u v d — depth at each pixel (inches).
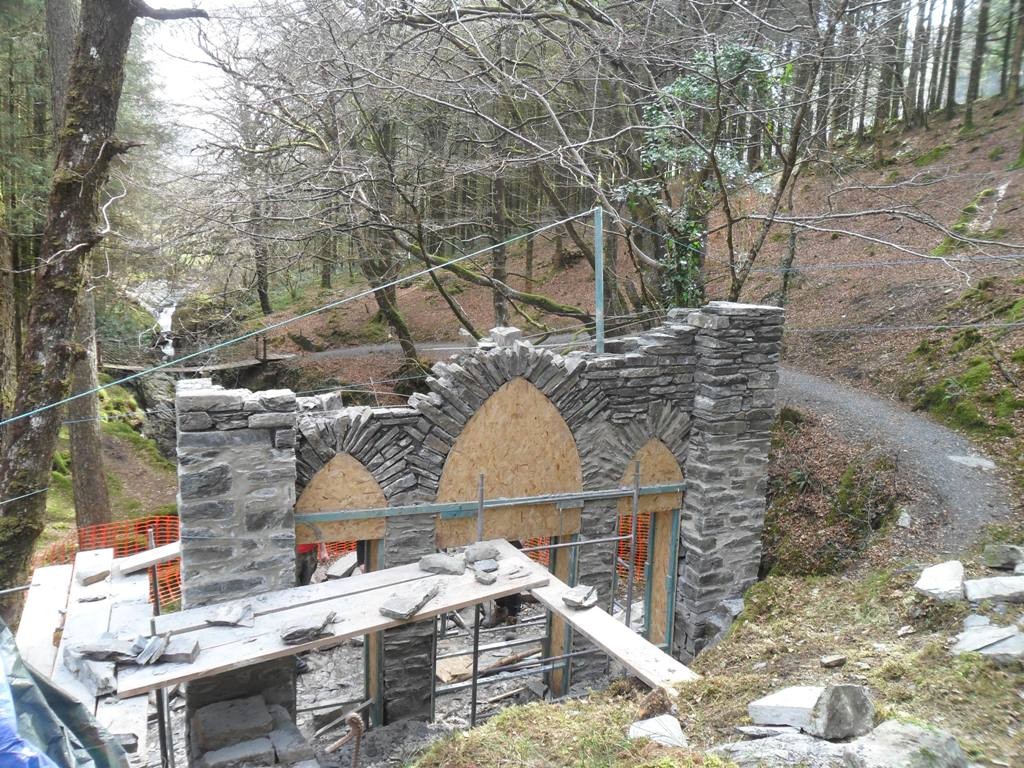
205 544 293.3
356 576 307.4
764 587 393.7
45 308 362.3
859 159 1001.5
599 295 390.6
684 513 408.2
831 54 548.1
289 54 552.7
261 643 257.1
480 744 202.7
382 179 586.2
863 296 738.8
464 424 348.8
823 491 454.3
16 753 130.4
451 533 358.3
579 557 385.4
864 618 319.9
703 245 585.0
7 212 634.8
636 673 248.7
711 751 181.9
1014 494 399.5
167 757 287.0
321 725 384.5
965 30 990.4
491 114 707.4
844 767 159.0
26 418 361.7
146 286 906.1
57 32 511.8
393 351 972.6
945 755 157.2
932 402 528.7
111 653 249.8
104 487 616.7
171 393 938.1
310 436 317.1
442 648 473.1
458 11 535.2
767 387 395.2
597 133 709.3
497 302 772.6
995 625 268.1
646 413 387.2
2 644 156.8
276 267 645.9
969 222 751.7
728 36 534.3
